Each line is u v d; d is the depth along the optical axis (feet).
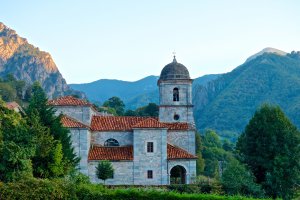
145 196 141.59
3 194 128.67
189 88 264.72
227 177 214.48
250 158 238.89
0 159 156.35
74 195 136.77
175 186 207.92
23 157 159.53
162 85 264.52
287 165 223.92
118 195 140.46
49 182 135.64
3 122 165.27
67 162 181.37
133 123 253.85
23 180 134.92
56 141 180.65
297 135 236.43
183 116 261.85
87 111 243.60
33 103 198.29
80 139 230.68
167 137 252.62
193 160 237.25
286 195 222.69
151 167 234.79
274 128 235.61
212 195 147.02
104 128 247.09
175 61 273.33
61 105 242.58
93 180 230.48
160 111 262.06
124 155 236.84
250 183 213.87
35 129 172.65
